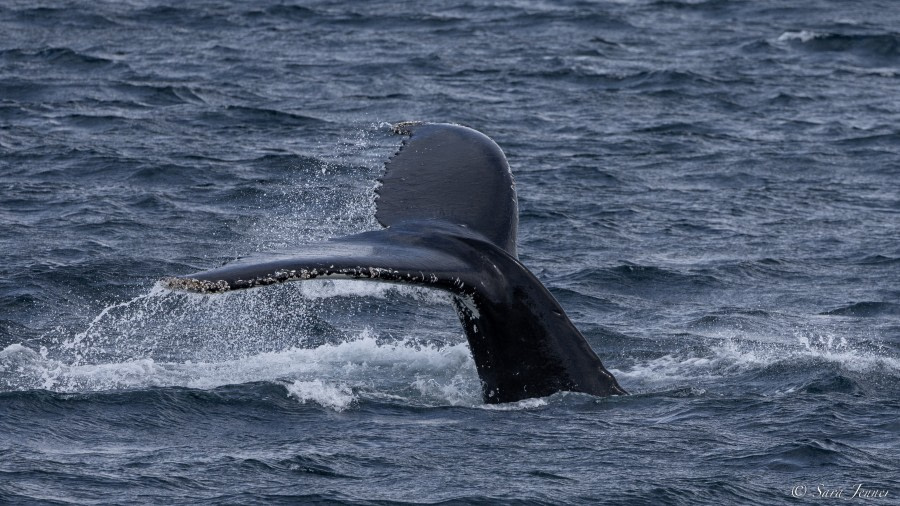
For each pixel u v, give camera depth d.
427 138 43.19
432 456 39.22
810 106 125.44
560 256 73.19
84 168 89.19
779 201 88.50
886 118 120.12
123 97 117.56
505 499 36.19
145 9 175.38
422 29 168.25
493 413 41.97
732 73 142.50
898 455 40.25
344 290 61.69
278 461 38.78
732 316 61.03
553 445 39.88
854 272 70.56
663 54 154.88
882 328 59.47
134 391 44.34
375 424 42.12
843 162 101.44
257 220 78.12
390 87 127.50
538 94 126.62
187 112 111.44
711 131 112.25
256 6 180.88
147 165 89.75
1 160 90.69
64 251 68.69
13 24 161.50
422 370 48.91
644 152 102.69
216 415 42.91
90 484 36.72
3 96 117.62
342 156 95.81
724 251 74.94
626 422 41.94
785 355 53.06
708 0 198.50
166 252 69.81
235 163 92.31
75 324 56.22
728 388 47.84
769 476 38.31
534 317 41.19
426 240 38.66
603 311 62.22
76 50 145.88
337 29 166.38
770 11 193.50
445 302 61.12
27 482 36.66
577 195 87.94
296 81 130.00
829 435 41.75
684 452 39.91
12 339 53.50
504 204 40.69
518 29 171.00
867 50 160.62
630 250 74.81
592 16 179.75
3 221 74.75
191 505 35.47
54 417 42.28
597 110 119.88
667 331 58.25
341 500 35.94
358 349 51.66
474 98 123.12
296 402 44.19
